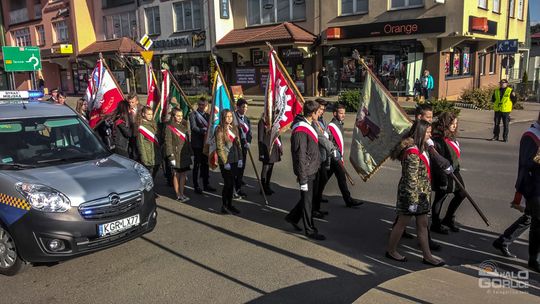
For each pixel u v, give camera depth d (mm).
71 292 4727
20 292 4742
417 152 5070
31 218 4785
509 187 8516
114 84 9570
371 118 6699
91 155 6062
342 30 23344
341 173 7406
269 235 6316
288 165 11078
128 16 34844
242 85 29094
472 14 21219
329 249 5777
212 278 4984
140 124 8148
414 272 4855
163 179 9922
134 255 5668
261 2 27531
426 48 21719
